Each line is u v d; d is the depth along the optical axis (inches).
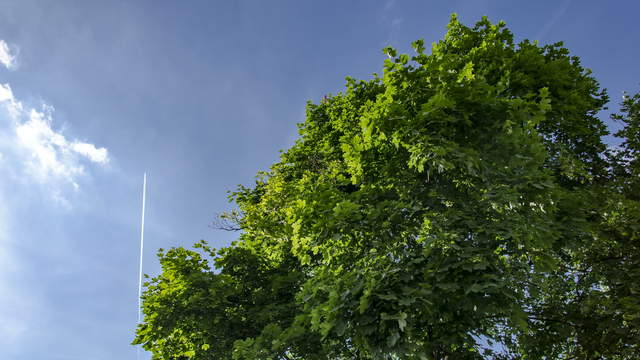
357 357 354.9
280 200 510.9
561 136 480.4
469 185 353.4
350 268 346.3
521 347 459.8
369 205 337.4
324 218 332.2
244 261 498.9
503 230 319.6
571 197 382.0
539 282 384.2
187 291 454.3
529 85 403.5
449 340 315.3
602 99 518.0
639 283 401.7
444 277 296.4
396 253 331.6
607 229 435.2
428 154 314.5
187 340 483.2
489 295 298.7
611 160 526.6
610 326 399.5
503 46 420.8
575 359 443.2
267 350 355.6
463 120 337.7
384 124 338.3
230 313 466.9
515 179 327.0
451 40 470.9
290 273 458.3
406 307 285.9
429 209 347.9
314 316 300.8
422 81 357.1
